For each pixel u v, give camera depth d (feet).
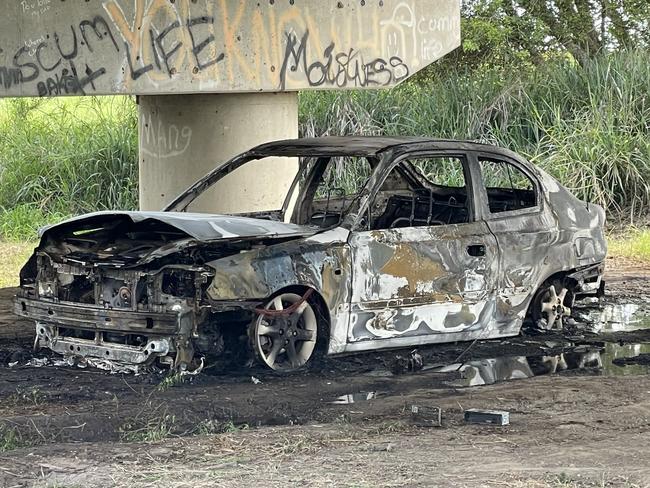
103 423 23.84
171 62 37.65
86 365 29.17
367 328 29.66
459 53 73.61
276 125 41.04
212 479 19.26
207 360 29.04
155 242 29.12
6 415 24.53
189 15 37.81
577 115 63.57
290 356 28.89
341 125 64.28
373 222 34.19
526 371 29.84
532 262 32.83
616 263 50.24
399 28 42.73
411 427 23.61
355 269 29.35
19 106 72.69
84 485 19.01
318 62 40.60
